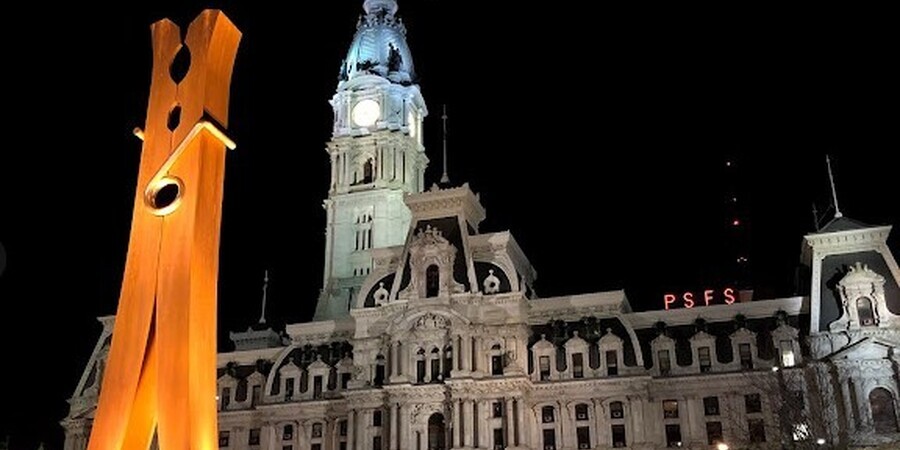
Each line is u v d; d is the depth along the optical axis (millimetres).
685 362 127812
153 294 59594
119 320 60000
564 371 128250
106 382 58719
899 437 111312
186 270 58844
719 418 123438
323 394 138375
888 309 119500
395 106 199625
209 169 62875
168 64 65750
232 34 66562
